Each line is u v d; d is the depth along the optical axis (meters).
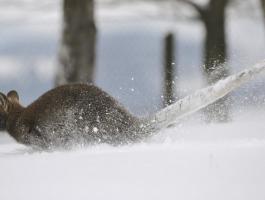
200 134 21.34
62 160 14.40
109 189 11.07
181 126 21.98
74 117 20.98
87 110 20.91
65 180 12.05
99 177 12.11
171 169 12.43
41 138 21.45
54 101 21.33
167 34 47.31
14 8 57.91
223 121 24.47
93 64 45.88
